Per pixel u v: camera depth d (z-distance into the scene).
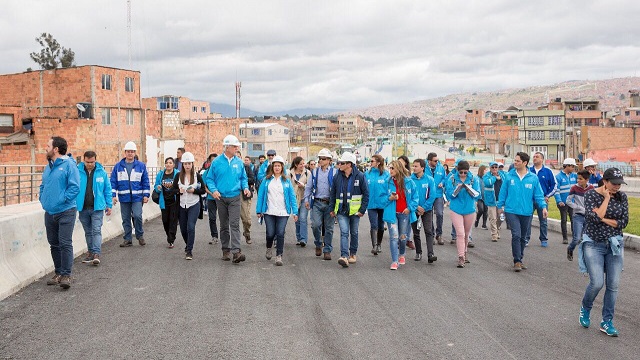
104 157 44.38
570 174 14.59
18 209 13.92
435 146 173.88
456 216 11.15
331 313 7.43
